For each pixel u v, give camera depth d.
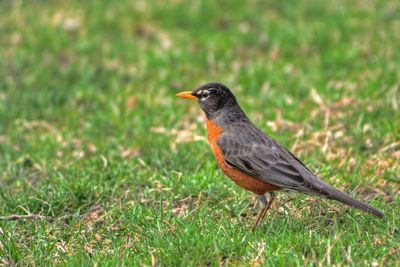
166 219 10.33
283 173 9.99
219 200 11.20
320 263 8.47
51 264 9.23
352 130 13.51
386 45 17.97
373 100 14.62
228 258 8.95
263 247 8.95
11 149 14.46
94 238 10.09
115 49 19.42
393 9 20.31
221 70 18.09
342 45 18.44
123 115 15.84
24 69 18.62
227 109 10.94
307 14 20.83
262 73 17.34
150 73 18.25
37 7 22.12
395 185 11.49
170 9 21.41
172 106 15.90
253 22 20.80
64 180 11.89
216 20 20.95
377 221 9.73
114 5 21.98
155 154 13.15
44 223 10.52
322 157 12.62
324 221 10.02
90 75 17.97
